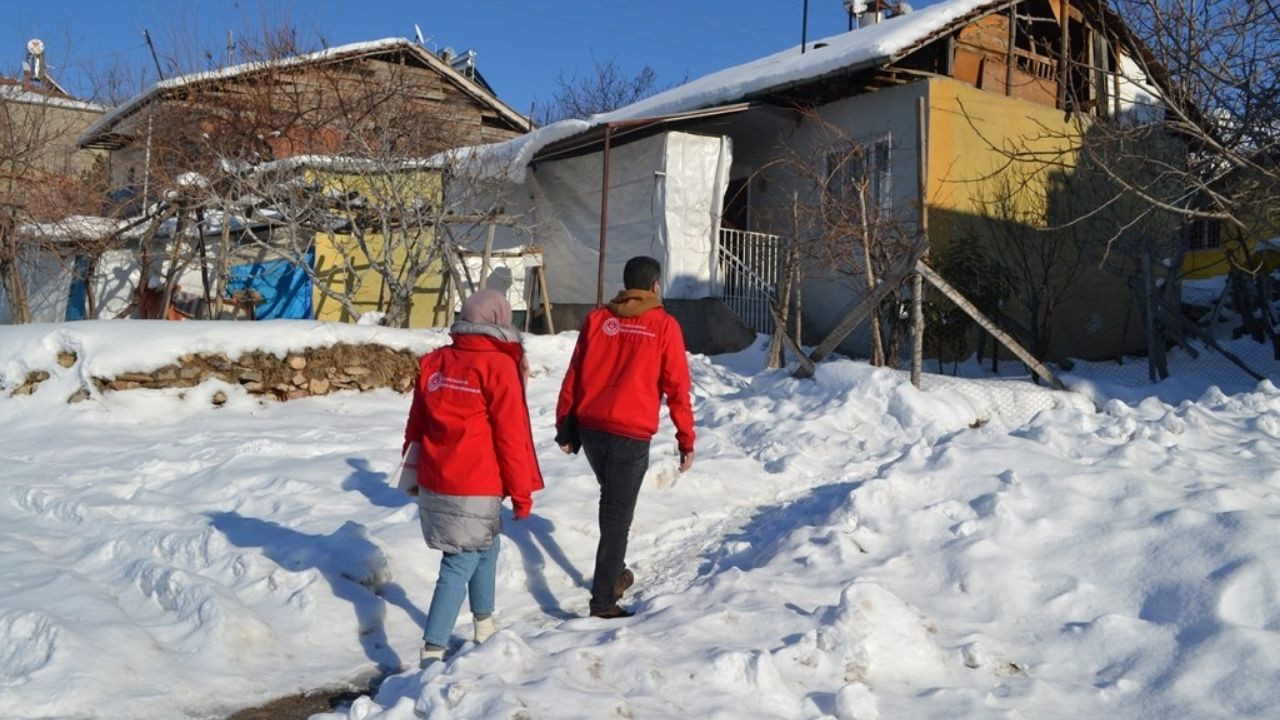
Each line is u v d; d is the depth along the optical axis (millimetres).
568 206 17312
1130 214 13633
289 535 6199
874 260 10609
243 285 17391
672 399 5500
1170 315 13195
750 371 12172
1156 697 4344
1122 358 14461
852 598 4711
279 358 10422
